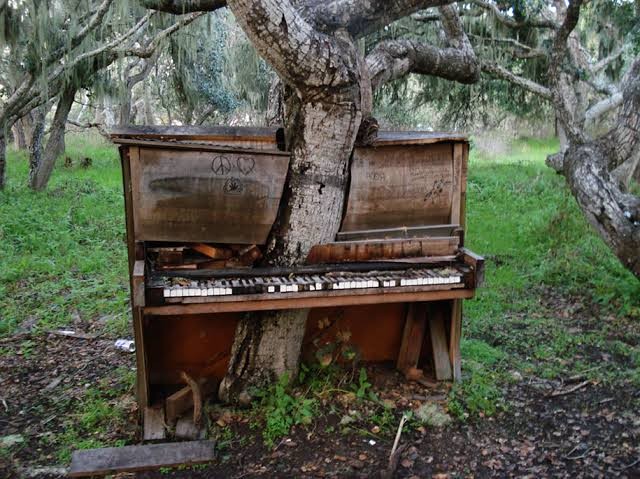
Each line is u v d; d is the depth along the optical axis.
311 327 4.41
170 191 3.53
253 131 3.81
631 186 12.59
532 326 5.64
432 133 4.21
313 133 3.57
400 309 4.54
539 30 12.34
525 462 3.47
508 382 4.46
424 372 4.50
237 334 4.03
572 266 7.28
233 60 17.88
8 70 11.88
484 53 12.11
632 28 9.88
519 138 20.19
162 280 3.43
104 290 6.73
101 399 4.22
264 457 3.50
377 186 3.93
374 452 3.54
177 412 3.80
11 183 13.25
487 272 7.19
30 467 3.42
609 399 4.22
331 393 4.12
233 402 3.98
